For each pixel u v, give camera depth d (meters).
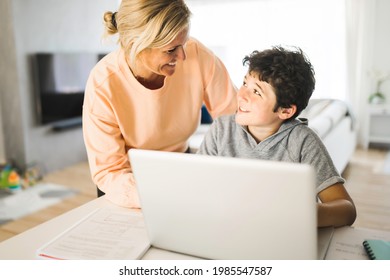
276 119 0.97
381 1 4.38
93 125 1.12
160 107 1.19
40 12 3.57
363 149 4.49
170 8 0.92
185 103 1.29
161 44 0.95
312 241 0.60
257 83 0.92
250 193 0.60
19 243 0.82
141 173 0.67
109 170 1.11
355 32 4.48
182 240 0.72
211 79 1.33
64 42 3.88
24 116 3.54
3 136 3.70
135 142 1.24
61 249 0.78
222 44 5.23
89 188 3.36
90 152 1.13
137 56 1.01
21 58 3.44
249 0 4.95
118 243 0.80
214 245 0.69
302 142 0.95
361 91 4.61
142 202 0.71
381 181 3.30
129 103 1.17
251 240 0.65
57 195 3.18
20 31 3.40
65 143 4.03
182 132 1.34
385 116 4.66
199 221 0.67
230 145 1.07
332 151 2.76
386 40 4.44
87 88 1.16
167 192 0.67
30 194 3.21
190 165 0.62
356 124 4.11
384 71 4.50
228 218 0.64
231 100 1.40
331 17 4.57
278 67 0.90
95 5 4.24
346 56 4.53
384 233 0.83
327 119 2.96
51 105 3.74
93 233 0.84
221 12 5.15
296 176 0.55
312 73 0.96
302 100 0.94
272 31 4.91
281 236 0.62
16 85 3.46
